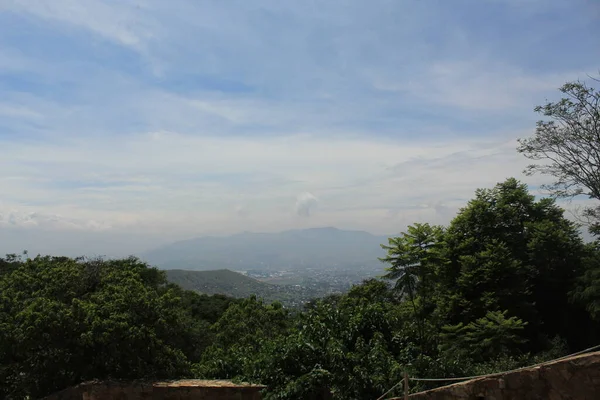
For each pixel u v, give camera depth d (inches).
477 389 310.7
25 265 719.7
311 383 443.5
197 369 549.0
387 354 466.9
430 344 601.3
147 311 547.2
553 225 911.7
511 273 839.1
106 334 486.9
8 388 537.3
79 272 671.1
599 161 863.7
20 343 487.8
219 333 820.6
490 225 961.5
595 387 254.8
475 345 715.4
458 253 922.1
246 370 498.9
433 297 918.4
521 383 285.6
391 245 667.4
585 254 909.8
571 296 839.1
